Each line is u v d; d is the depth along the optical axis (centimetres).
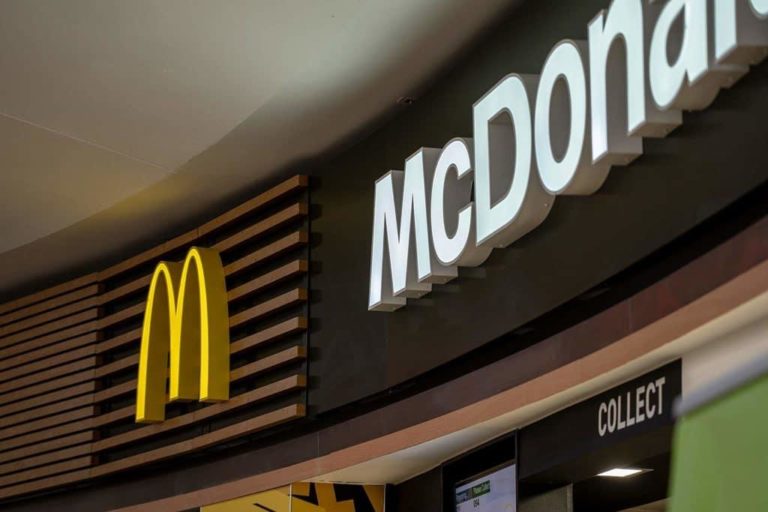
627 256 415
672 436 434
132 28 598
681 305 380
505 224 484
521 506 550
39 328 974
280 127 694
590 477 541
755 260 332
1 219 867
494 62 548
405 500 700
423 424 586
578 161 430
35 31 607
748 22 329
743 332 368
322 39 588
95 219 861
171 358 777
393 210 602
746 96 346
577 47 441
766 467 55
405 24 566
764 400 55
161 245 857
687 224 377
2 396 987
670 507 62
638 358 417
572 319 484
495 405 525
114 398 905
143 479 848
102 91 670
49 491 934
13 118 710
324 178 713
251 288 747
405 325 604
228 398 747
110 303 930
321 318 691
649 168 404
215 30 592
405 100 649
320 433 680
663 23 375
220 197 812
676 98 363
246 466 745
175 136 718
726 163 355
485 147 511
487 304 525
